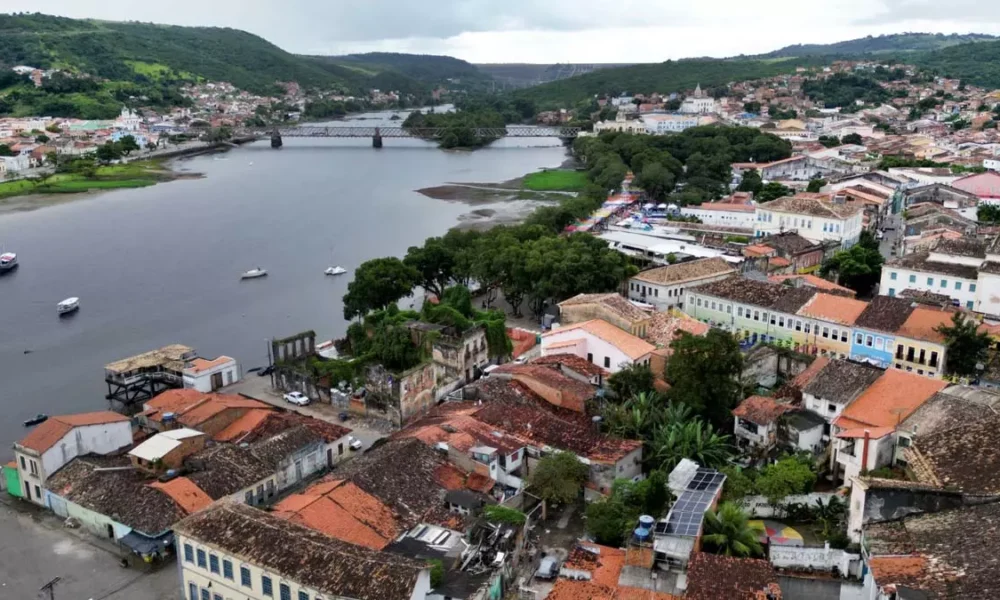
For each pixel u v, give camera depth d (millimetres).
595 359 118000
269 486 90562
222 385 130000
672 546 65625
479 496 80875
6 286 199125
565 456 85188
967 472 69375
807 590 62906
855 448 80250
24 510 90500
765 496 76562
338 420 114938
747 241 195375
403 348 127375
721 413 95812
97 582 76125
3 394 133500
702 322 136125
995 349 118750
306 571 62188
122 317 175375
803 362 109938
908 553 57812
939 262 148500
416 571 60688
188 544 68938
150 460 90062
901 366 114562
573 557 68250
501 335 133000
